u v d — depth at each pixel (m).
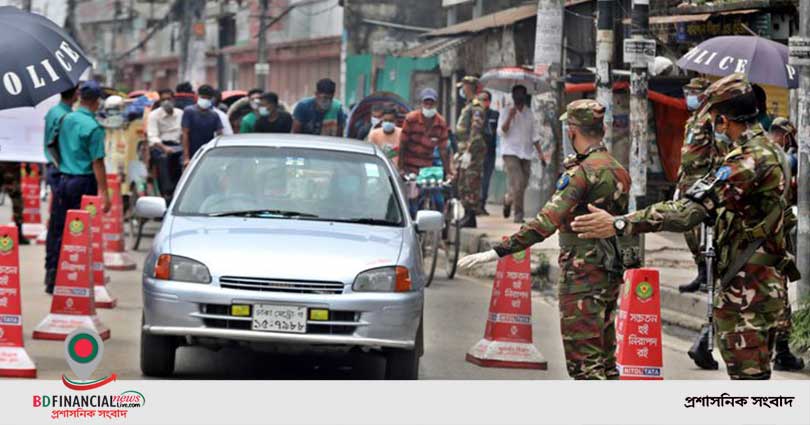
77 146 18.66
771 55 17.48
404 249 12.97
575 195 10.41
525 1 39.94
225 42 75.75
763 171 9.63
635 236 10.77
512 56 35.78
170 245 12.60
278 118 25.89
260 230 13.02
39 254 25.39
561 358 15.27
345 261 12.43
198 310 12.20
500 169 37.59
